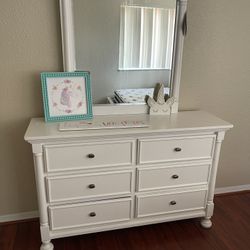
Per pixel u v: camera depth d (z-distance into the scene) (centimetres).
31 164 188
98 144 153
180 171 174
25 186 192
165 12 171
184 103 202
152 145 162
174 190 178
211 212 192
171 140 164
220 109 211
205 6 180
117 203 170
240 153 229
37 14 158
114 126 159
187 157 172
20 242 178
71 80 168
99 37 166
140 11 167
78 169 155
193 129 162
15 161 185
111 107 182
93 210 167
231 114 214
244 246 180
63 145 148
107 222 173
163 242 181
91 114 174
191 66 193
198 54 191
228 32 190
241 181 237
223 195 236
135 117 179
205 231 193
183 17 173
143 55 176
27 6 155
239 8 186
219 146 176
